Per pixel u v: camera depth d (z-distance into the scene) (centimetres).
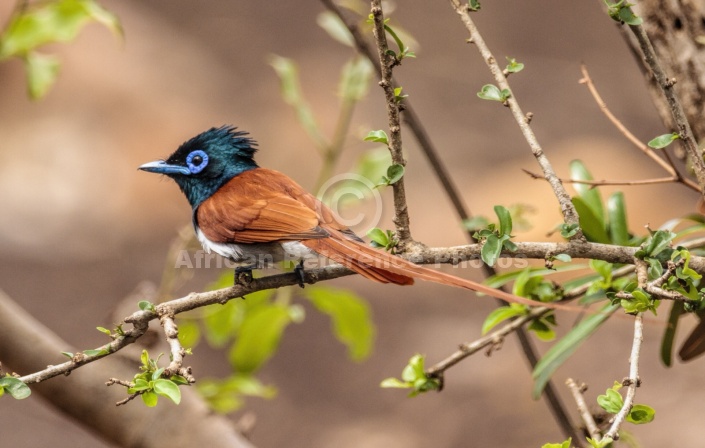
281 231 589
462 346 582
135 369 652
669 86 456
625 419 417
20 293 1612
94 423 646
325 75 2289
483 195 1873
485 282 597
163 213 1827
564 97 2288
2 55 721
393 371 1495
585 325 570
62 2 724
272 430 1383
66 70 2017
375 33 464
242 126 2048
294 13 2562
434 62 2433
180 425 646
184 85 2141
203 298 502
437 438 1342
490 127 2177
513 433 1327
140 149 1923
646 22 616
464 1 1341
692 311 480
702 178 457
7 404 1401
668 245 465
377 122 2075
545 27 2564
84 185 1827
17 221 1755
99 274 1672
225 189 641
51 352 642
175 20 2425
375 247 532
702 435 1277
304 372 1507
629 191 1869
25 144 1869
